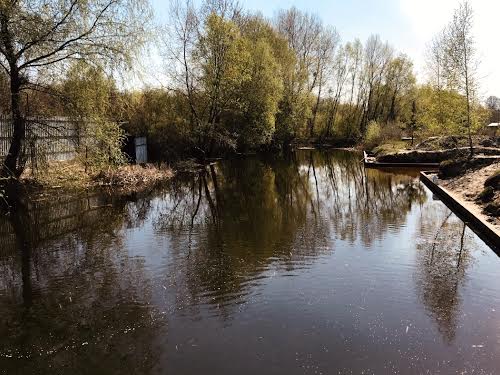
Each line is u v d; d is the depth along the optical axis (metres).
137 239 11.01
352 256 9.50
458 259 9.33
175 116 27.06
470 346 5.74
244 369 5.25
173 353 5.64
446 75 23.48
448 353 5.58
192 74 26.61
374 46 54.50
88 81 14.86
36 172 16.02
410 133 41.50
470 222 12.45
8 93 13.96
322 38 48.22
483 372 5.17
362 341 5.88
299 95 42.22
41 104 14.88
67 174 17.94
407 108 53.44
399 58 53.59
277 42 39.00
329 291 7.55
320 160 35.09
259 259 9.28
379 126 43.97
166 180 21.72
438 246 10.32
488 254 9.69
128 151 23.38
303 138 53.94
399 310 6.82
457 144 30.25
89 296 7.49
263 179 23.44
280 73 36.69
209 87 26.73
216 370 5.24
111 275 8.47
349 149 48.50
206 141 29.03
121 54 15.01
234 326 6.32
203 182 21.70
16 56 13.44
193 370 5.25
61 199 15.74
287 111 41.03
